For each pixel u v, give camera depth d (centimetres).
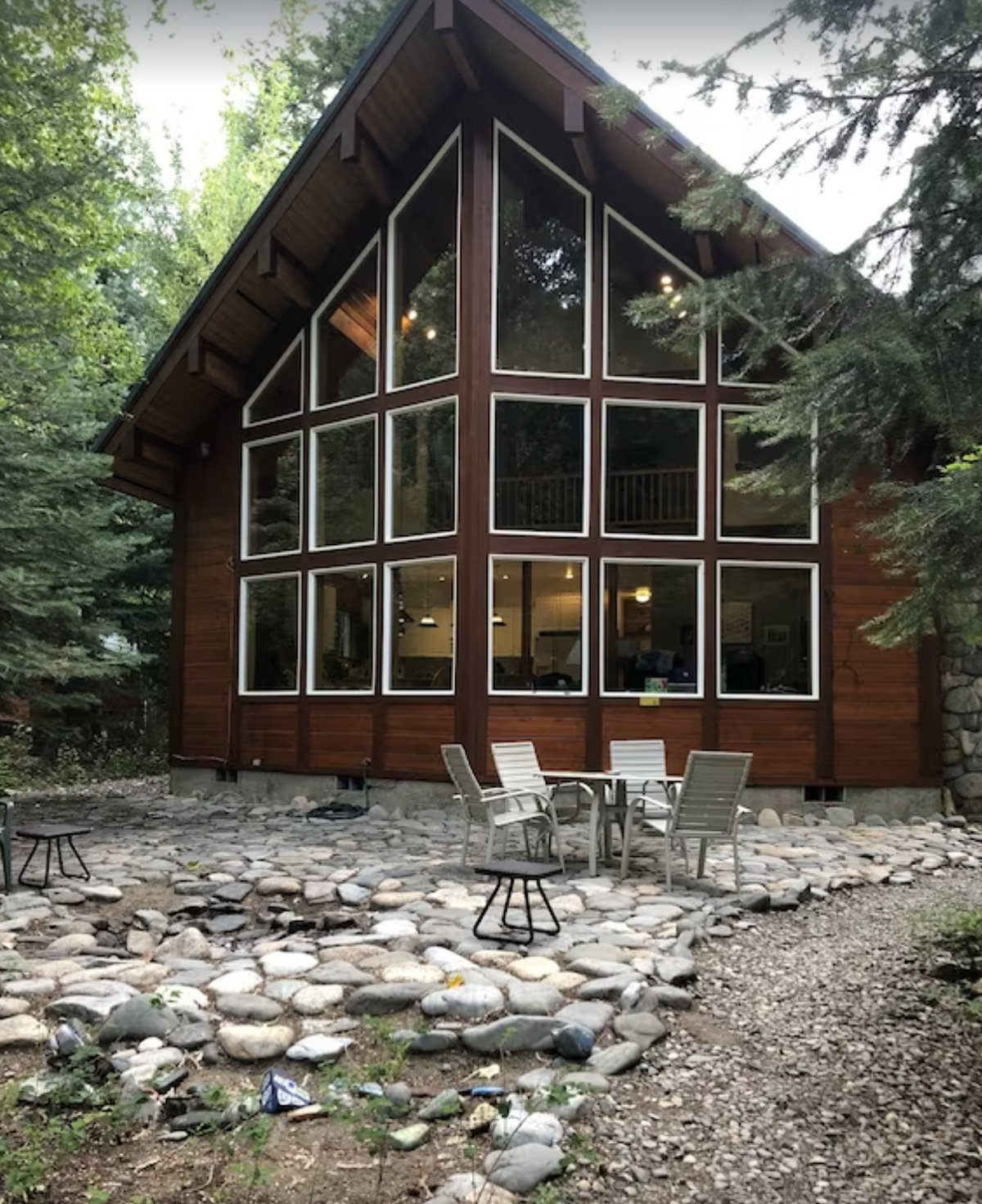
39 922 533
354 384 1094
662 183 962
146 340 1911
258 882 634
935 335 364
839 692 982
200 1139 288
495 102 1004
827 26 346
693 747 970
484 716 947
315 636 1091
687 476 995
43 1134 285
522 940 482
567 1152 277
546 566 977
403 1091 314
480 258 981
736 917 557
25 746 1452
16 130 905
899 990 434
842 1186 273
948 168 366
